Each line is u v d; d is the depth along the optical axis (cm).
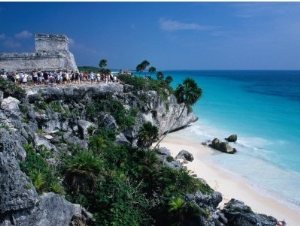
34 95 3462
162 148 4372
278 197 3641
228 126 7125
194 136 6216
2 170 1761
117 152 3416
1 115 2477
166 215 2653
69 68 5203
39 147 2742
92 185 2597
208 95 13250
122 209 2511
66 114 3694
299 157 4978
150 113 5375
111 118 4269
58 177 2500
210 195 3047
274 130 6725
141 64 8525
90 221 2400
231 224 2900
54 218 2081
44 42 5112
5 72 4078
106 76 5059
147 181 3062
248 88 17100
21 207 1808
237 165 4619
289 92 14800
